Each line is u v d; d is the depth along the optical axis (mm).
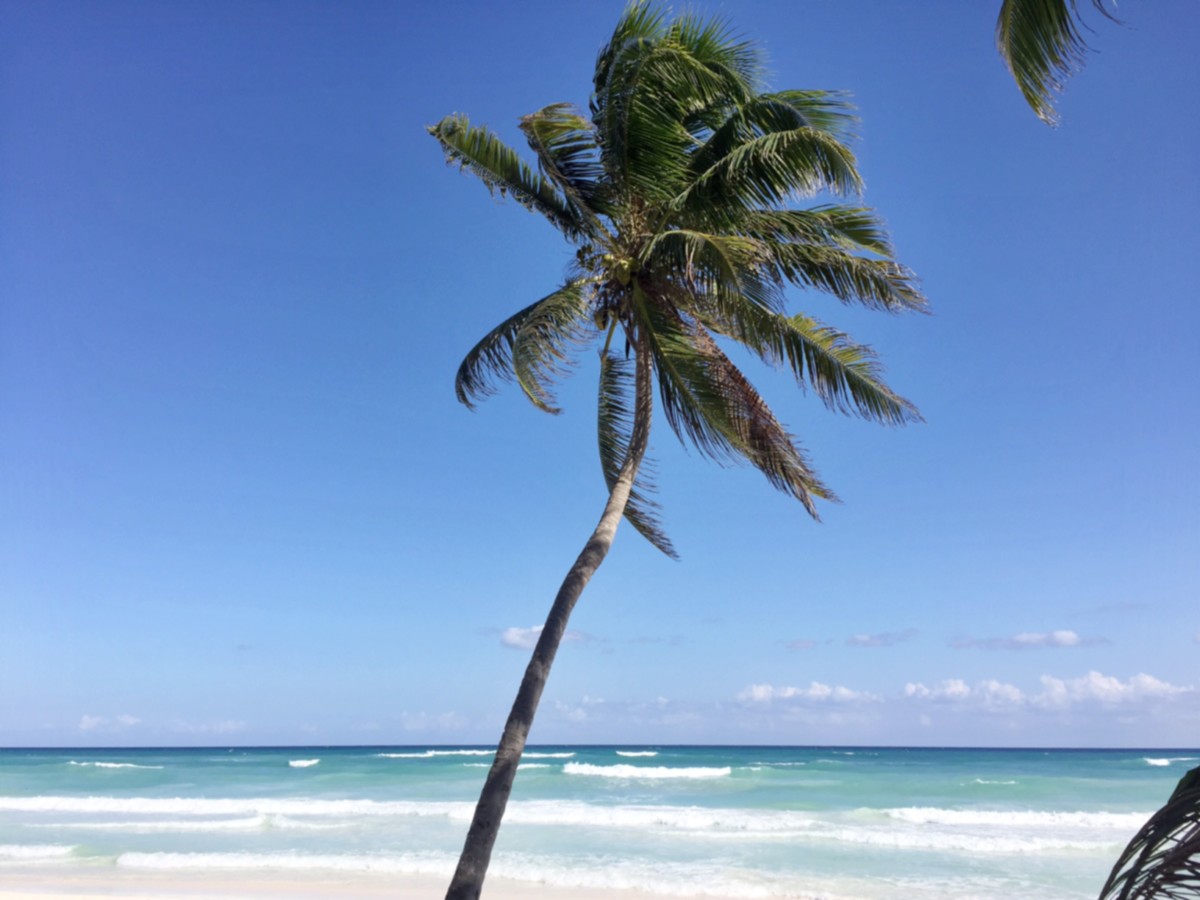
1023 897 14008
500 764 6434
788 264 8141
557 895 14188
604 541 7746
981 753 77562
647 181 8609
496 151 9055
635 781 34875
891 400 8969
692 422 9047
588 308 8688
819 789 31812
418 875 15719
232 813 25484
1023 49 4480
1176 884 2275
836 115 8031
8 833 21688
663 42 8227
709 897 14133
